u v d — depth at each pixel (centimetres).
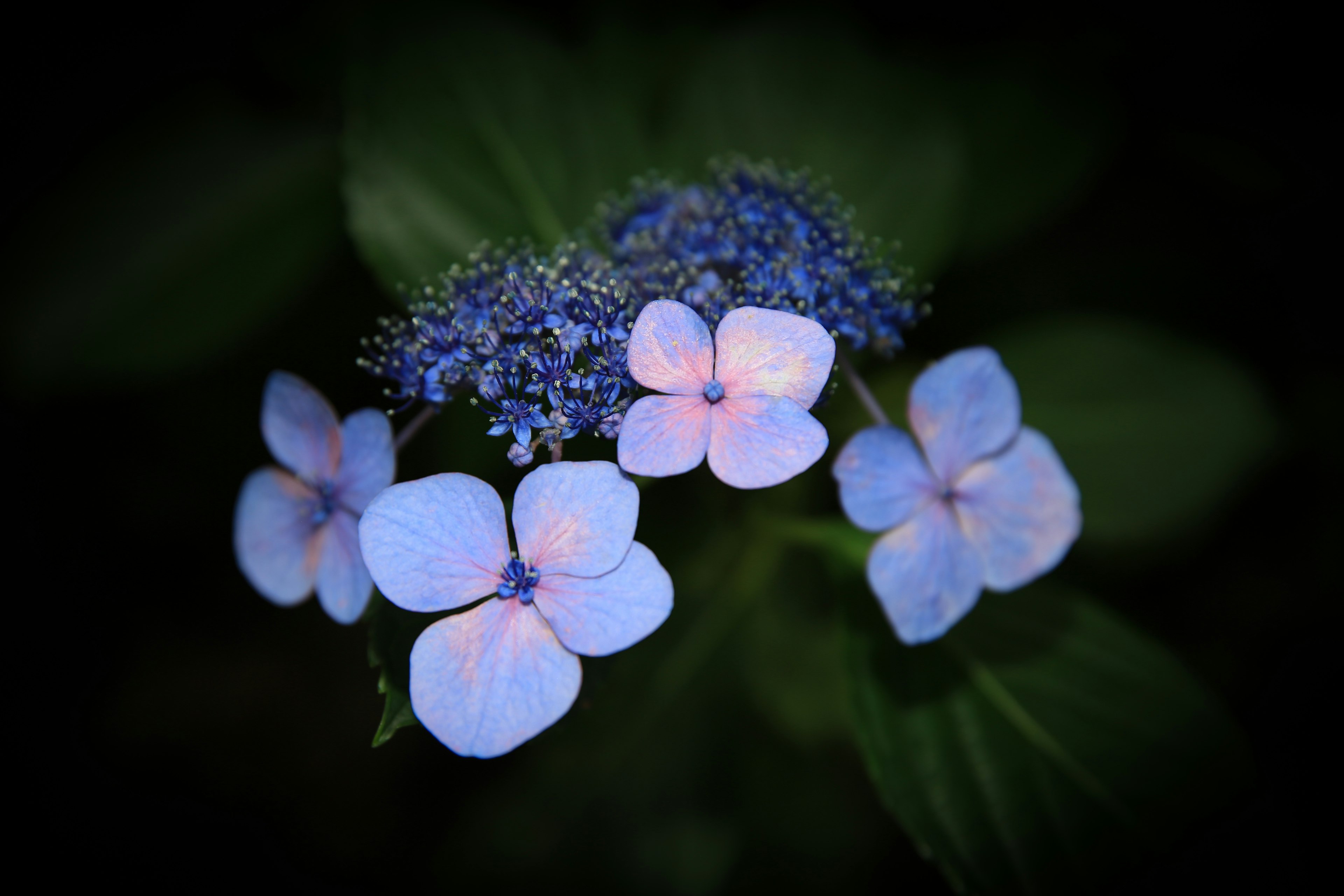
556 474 27
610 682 36
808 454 27
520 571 27
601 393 28
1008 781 32
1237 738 32
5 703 38
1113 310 39
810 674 37
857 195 36
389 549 27
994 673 32
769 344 28
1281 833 35
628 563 27
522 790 37
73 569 40
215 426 39
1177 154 40
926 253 35
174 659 39
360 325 38
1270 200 40
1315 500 37
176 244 37
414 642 29
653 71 40
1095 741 32
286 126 39
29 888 37
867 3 40
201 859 37
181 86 40
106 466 40
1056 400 36
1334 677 36
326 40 41
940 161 36
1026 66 38
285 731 38
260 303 37
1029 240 40
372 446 29
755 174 32
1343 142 40
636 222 32
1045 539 30
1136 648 32
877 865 37
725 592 36
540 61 36
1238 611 37
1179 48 40
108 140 39
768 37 37
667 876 36
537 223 35
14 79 40
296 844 38
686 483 35
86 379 36
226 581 40
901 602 30
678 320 28
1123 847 31
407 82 35
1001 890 31
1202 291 39
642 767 37
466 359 29
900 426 35
